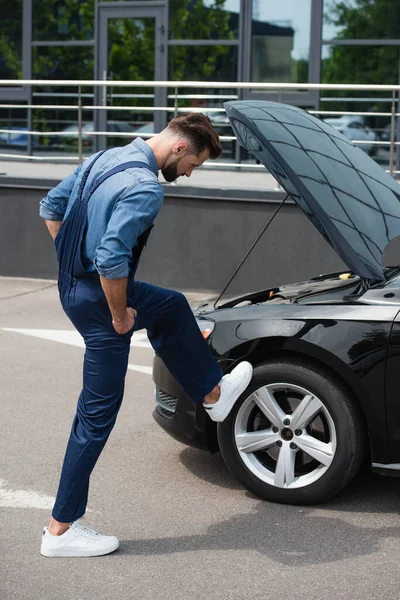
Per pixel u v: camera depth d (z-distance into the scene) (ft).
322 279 18.40
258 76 45.16
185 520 14.30
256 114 15.49
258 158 15.20
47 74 48.88
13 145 49.49
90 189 12.17
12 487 15.71
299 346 14.43
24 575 12.30
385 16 42.80
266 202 33.81
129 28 47.11
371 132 43.45
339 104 43.78
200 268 35.06
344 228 14.38
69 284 12.40
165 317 13.14
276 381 14.66
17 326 29.50
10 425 19.34
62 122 48.60
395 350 14.01
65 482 12.73
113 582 12.12
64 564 12.65
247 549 13.19
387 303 14.48
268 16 44.55
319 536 13.65
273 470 15.06
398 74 43.01
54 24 48.47
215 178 38.19
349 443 14.32
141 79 47.26
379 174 17.04
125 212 11.68
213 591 11.87
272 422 14.78
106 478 16.24
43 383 22.76
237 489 15.67
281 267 34.12
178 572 12.42
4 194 37.37
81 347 26.76
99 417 12.59
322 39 43.78
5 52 49.55
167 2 46.06
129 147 12.42
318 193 14.60
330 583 12.10
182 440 15.79
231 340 15.01
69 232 12.32
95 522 14.24
